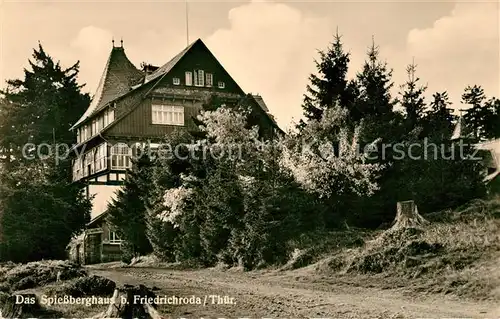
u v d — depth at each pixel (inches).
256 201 1264.8
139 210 1702.8
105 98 2321.6
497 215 1141.7
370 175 1348.4
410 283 894.4
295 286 966.4
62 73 2736.2
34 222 1657.2
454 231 1059.3
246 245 1252.5
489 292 775.1
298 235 1258.0
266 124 1765.5
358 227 1332.4
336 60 1520.7
